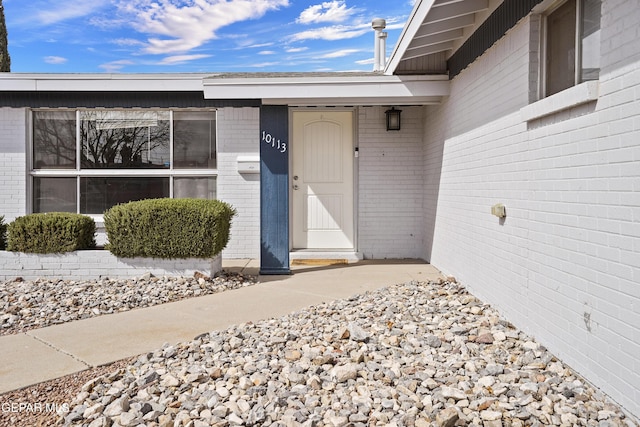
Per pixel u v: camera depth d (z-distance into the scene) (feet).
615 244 9.98
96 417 9.48
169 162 28.19
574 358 11.57
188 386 10.77
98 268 21.80
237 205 28.04
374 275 23.67
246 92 23.18
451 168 22.33
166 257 21.65
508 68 15.60
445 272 23.47
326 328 14.73
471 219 19.38
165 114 28.17
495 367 11.54
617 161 9.92
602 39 10.42
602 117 10.42
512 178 15.21
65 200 28.07
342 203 29.09
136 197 28.25
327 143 28.99
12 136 27.40
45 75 26.43
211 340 13.96
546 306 12.97
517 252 14.83
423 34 19.07
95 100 27.20
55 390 10.94
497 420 9.24
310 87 23.11
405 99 23.68
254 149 27.96
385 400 10.03
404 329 14.64
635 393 9.36
